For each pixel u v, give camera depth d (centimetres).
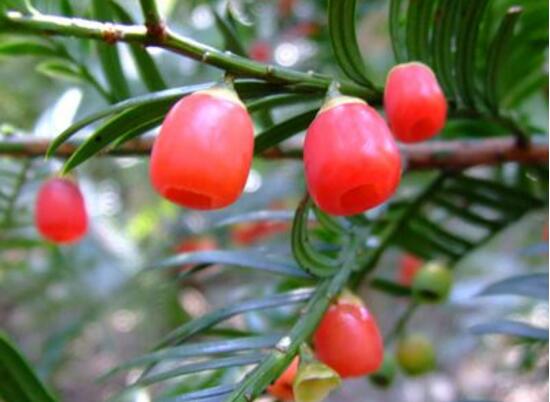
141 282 43
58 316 49
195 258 19
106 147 16
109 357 55
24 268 36
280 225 36
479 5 17
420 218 21
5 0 15
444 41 17
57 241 19
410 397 60
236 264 18
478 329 21
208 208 14
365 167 14
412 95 16
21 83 43
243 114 14
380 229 20
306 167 15
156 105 15
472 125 23
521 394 46
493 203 21
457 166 21
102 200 51
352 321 16
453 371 59
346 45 16
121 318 52
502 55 18
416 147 21
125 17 18
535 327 21
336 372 16
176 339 17
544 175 21
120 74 19
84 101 26
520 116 22
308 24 37
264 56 35
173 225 48
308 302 16
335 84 15
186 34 37
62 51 20
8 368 16
